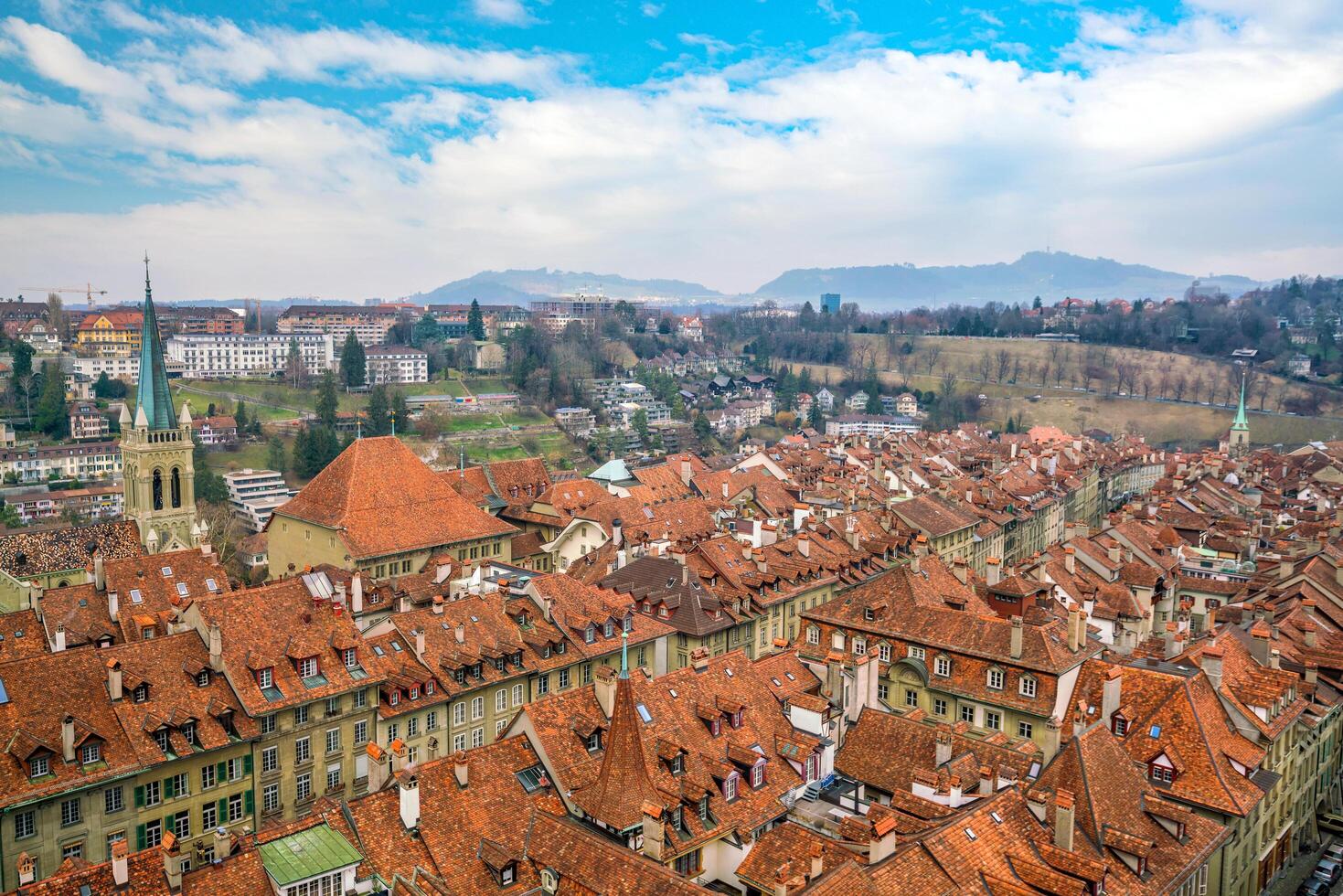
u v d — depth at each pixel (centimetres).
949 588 10925
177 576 11919
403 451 15688
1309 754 9088
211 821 8006
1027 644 9019
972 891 5400
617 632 11006
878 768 7369
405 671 9306
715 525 17188
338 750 8800
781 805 7206
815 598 13988
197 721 7900
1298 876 8394
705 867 6769
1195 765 7412
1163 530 16612
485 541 15550
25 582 13888
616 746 6706
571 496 18388
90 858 7288
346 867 5600
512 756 6950
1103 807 6388
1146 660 9200
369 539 14125
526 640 10319
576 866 5919
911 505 17738
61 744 7256
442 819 6256
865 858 5672
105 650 8025
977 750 7294
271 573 15762
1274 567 13750
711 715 7469
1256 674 8581
